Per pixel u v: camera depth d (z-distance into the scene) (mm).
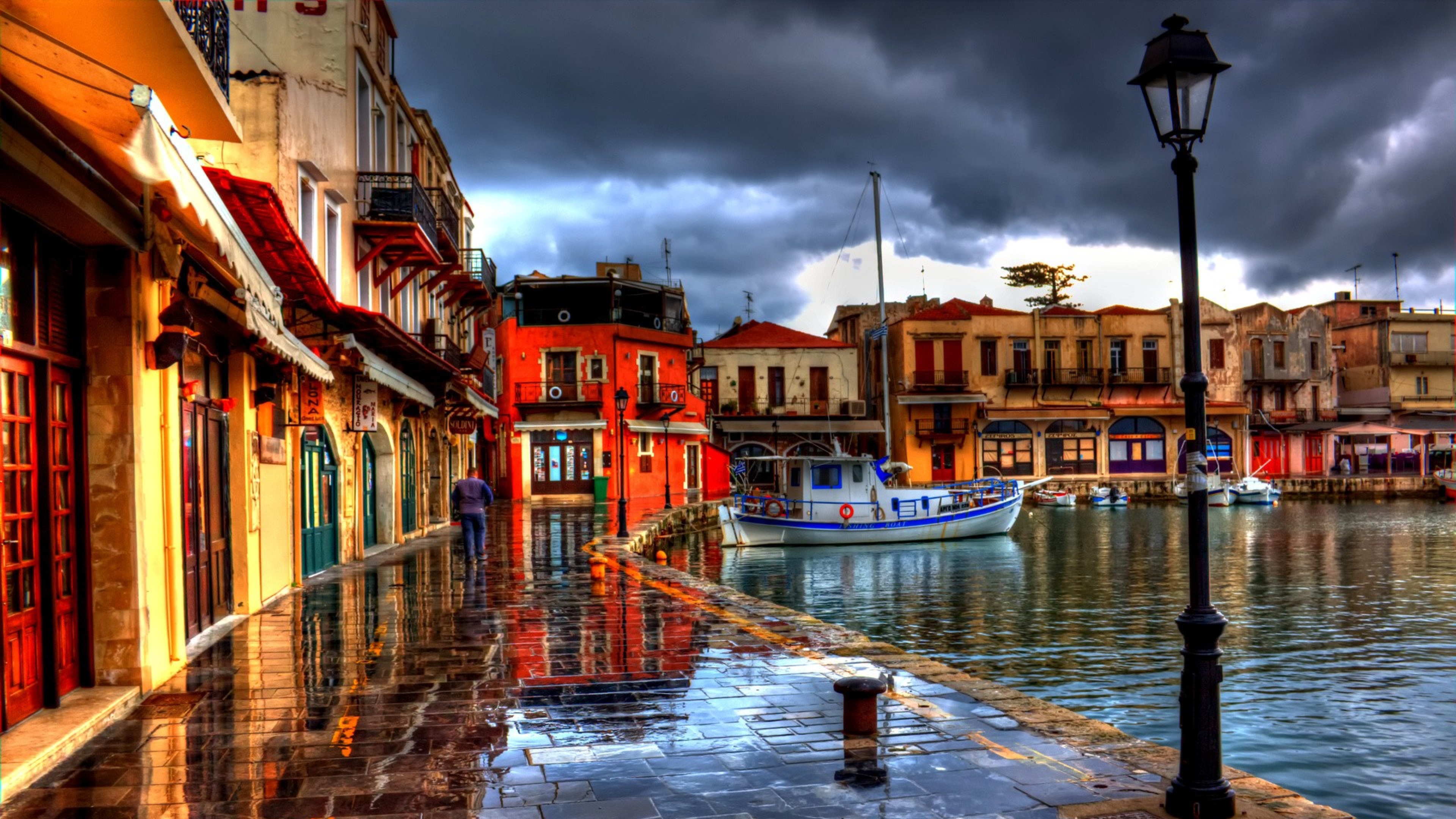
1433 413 70938
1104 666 14633
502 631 11016
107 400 7430
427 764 6066
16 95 5438
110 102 4895
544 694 7945
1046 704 7602
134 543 7512
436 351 26188
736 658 9477
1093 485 62250
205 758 6164
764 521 35062
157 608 8094
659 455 50344
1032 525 46031
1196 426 5355
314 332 16797
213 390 11109
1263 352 68625
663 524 32625
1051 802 5371
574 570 17484
